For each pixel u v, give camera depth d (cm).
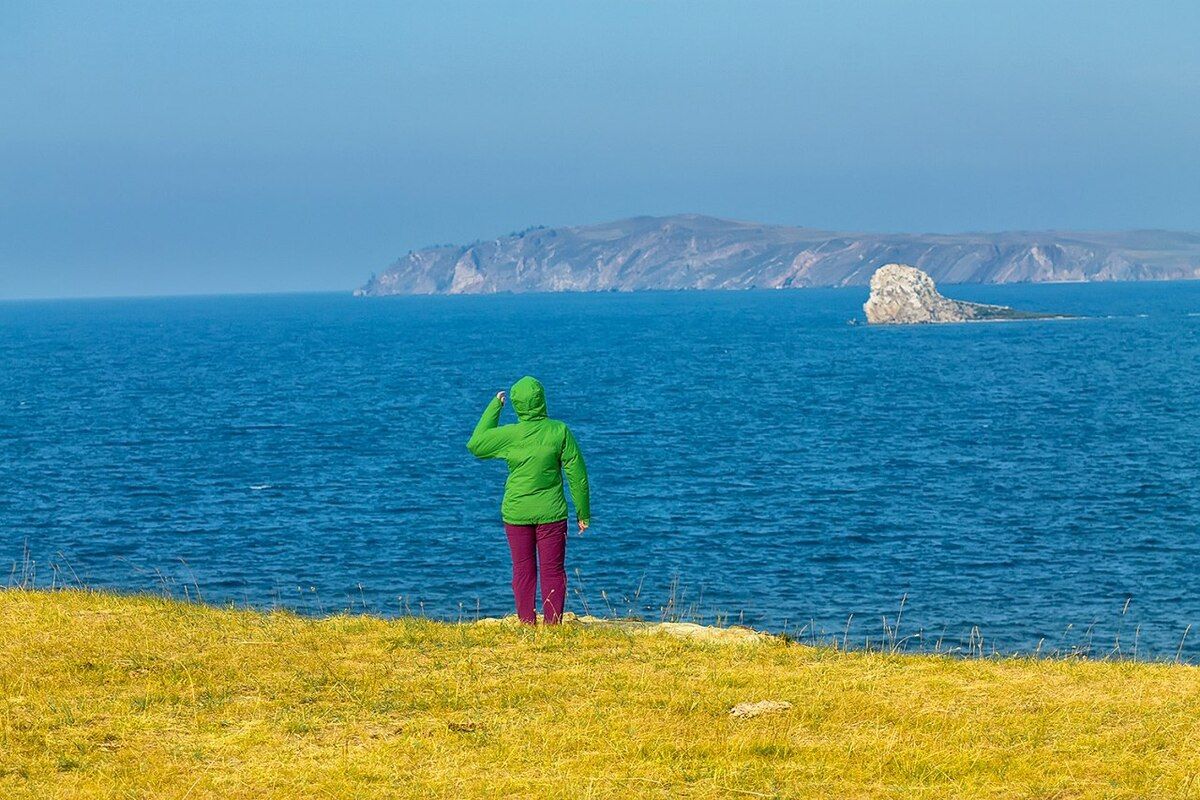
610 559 6944
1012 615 5662
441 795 1605
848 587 6266
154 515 8356
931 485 9450
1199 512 8131
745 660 2342
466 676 2191
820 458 10969
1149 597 5950
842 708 1988
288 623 2652
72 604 2827
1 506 8688
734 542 7381
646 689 2106
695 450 11562
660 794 1603
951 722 1916
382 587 6309
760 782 1650
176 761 1730
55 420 14338
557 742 1811
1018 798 1602
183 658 2294
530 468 2581
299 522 8088
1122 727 1898
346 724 1906
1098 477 9706
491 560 6912
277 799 1598
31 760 1723
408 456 11219
